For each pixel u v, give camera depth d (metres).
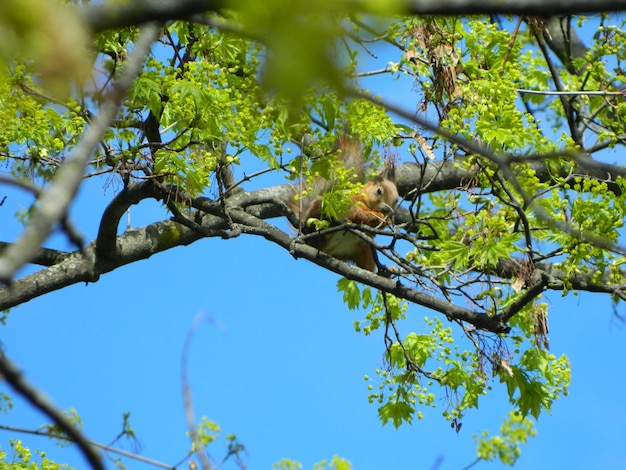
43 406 2.92
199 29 11.77
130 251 13.02
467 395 12.70
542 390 12.28
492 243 10.62
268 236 12.14
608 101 14.64
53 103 10.68
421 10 2.84
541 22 13.29
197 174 10.98
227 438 6.77
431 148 11.48
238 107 11.34
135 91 10.48
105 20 2.88
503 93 11.74
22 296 12.38
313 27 2.60
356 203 11.61
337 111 10.66
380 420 12.80
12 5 2.35
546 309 12.39
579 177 11.21
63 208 2.66
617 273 11.26
